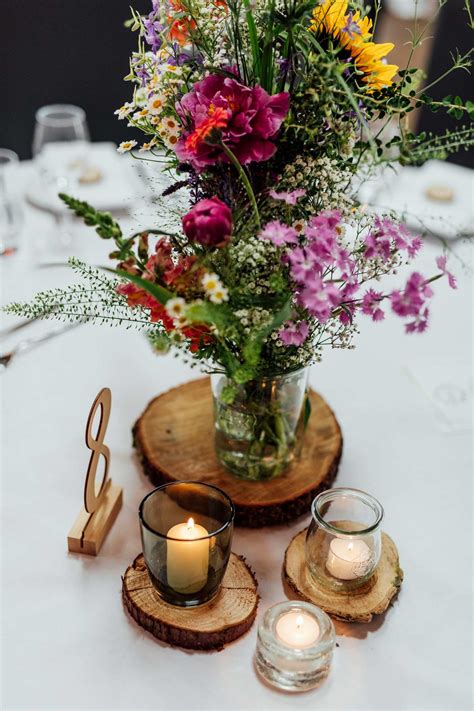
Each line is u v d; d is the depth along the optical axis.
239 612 0.89
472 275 1.54
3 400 1.23
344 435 1.20
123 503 1.07
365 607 0.90
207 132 0.77
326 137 0.88
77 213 0.76
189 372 1.32
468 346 1.40
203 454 1.11
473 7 2.88
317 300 0.77
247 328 0.85
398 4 1.82
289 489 1.05
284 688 0.83
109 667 0.86
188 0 0.85
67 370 1.30
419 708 0.83
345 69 0.84
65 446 1.15
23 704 0.82
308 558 0.92
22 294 1.42
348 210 0.90
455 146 0.88
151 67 0.91
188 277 0.82
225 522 0.88
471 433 1.21
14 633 0.89
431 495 1.09
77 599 0.93
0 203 1.53
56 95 3.02
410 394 1.28
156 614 0.88
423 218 1.57
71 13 2.98
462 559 1.00
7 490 1.07
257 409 1.00
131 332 1.40
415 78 0.88
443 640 0.90
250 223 0.85
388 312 1.48
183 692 0.83
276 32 0.83
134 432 1.15
